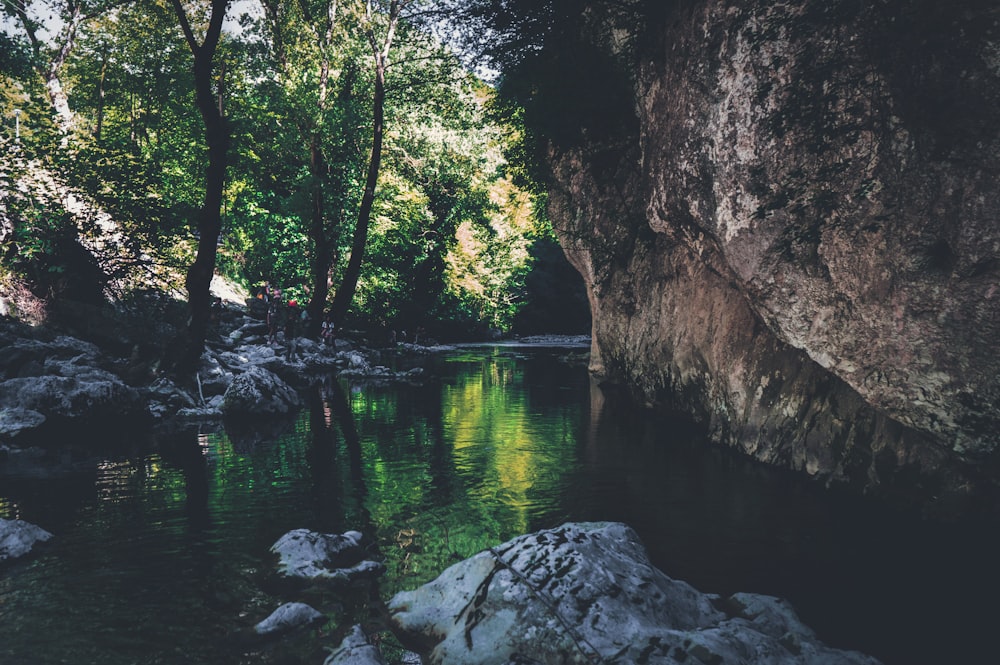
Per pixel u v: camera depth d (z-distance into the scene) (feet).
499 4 39.93
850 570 17.58
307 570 16.49
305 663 12.56
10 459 29.91
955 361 19.17
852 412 25.30
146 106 84.69
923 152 18.93
